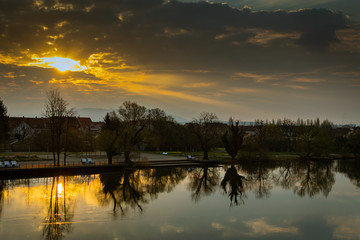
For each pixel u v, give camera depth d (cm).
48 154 7375
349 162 8725
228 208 3341
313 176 5938
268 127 9662
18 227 2539
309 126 9050
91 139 8569
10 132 9219
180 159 7112
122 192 3988
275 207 3428
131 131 5862
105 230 2536
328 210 3334
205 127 8375
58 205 3228
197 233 2539
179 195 3922
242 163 7381
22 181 4481
